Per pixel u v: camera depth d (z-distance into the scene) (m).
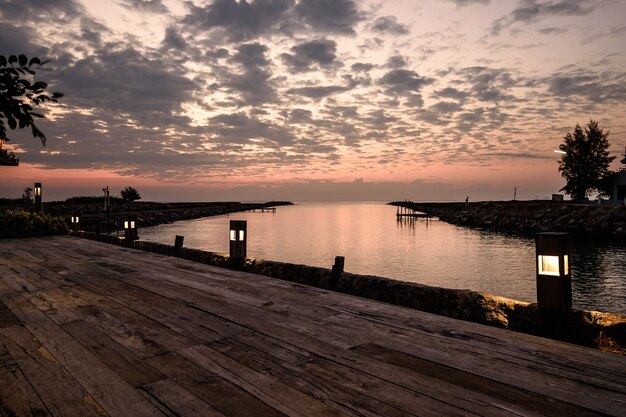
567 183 50.66
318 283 5.88
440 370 2.88
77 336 3.62
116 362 3.03
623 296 17.69
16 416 2.25
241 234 7.13
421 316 4.26
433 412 2.29
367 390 2.58
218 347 3.36
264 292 5.39
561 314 3.52
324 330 3.80
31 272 6.92
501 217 56.91
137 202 83.75
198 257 8.27
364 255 30.61
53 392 2.54
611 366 2.91
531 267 25.30
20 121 1.81
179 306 4.68
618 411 2.28
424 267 25.47
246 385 2.65
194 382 2.69
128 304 4.77
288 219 87.62
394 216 104.19
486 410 2.31
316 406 2.37
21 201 39.91
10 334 3.68
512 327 3.87
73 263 7.93
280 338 3.58
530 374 2.79
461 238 43.47
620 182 44.91
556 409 2.31
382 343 3.45
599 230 37.34
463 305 4.27
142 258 8.64
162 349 3.31
